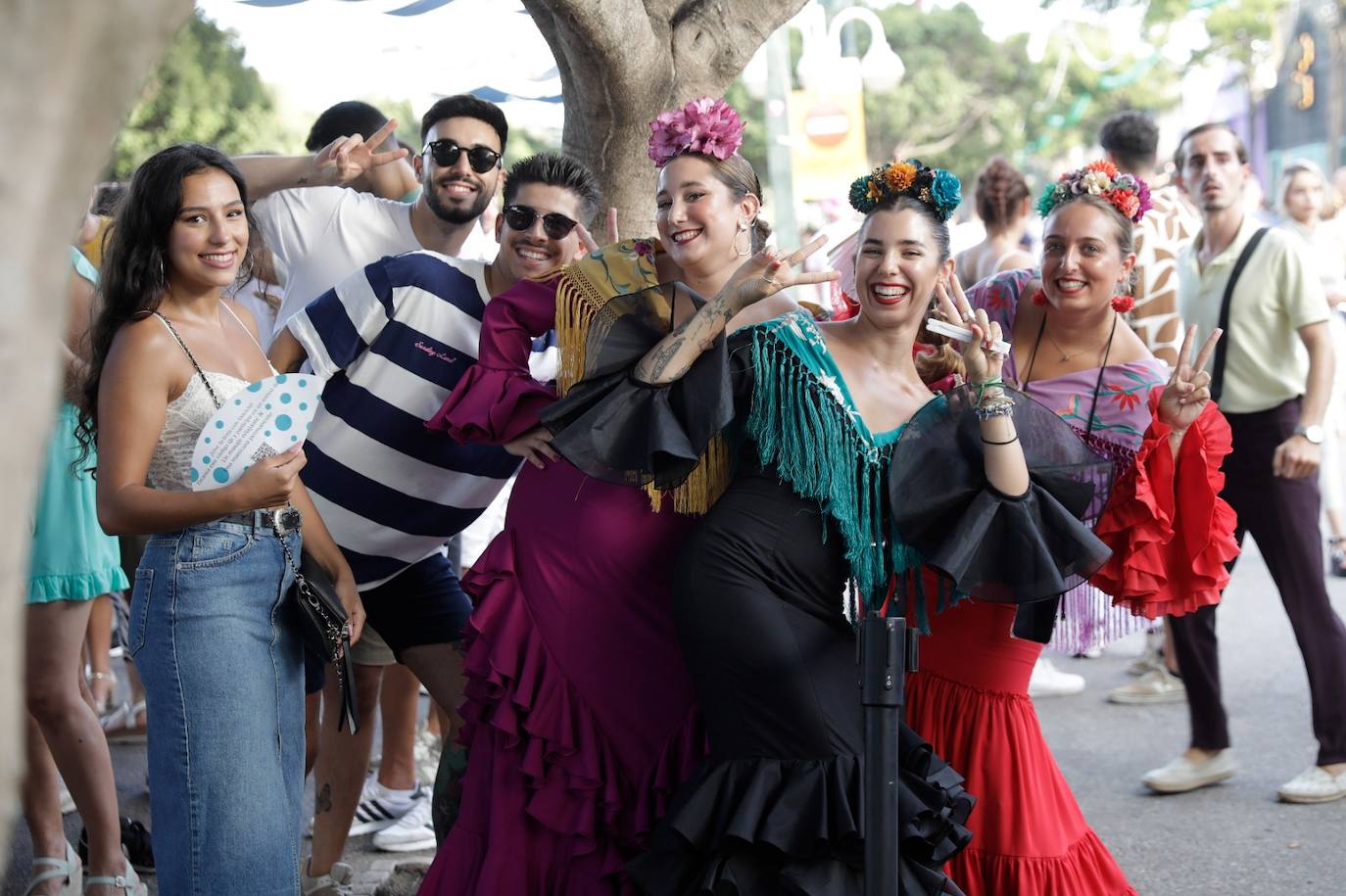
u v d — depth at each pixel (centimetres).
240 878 280
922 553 305
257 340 319
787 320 308
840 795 284
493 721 316
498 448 370
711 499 313
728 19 428
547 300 343
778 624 295
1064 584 312
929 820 288
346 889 399
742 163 335
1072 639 374
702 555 302
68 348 333
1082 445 324
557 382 335
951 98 2953
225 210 292
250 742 284
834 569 306
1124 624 374
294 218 450
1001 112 3012
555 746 314
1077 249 357
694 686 315
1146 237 543
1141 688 622
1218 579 360
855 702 296
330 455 364
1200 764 500
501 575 327
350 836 462
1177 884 414
